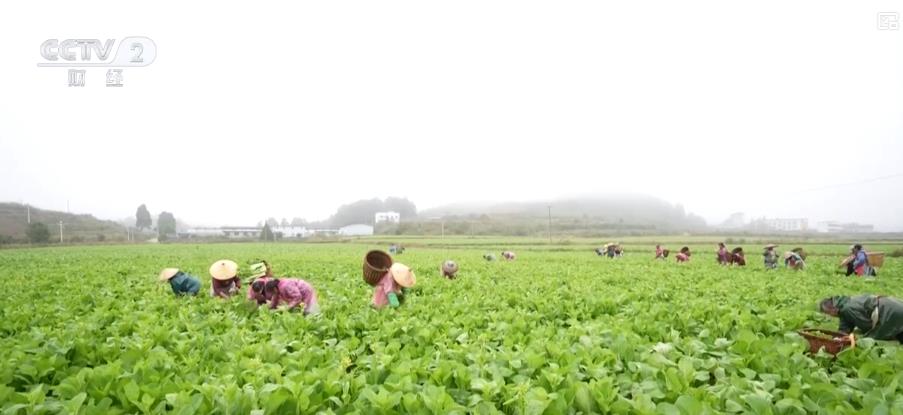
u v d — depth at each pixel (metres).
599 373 5.79
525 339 8.02
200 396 4.74
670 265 30.12
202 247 73.38
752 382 5.46
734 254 30.33
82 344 6.94
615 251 42.34
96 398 5.19
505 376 5.81
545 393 4.84
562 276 21.36
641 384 5.52
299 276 20.62
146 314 10.08
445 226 164.88
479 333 8.56
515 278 20.22
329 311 11.21
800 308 12.23
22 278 20.45
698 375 5.93
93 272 22.91
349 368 6.71
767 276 22.00
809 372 6.13
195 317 10.09
